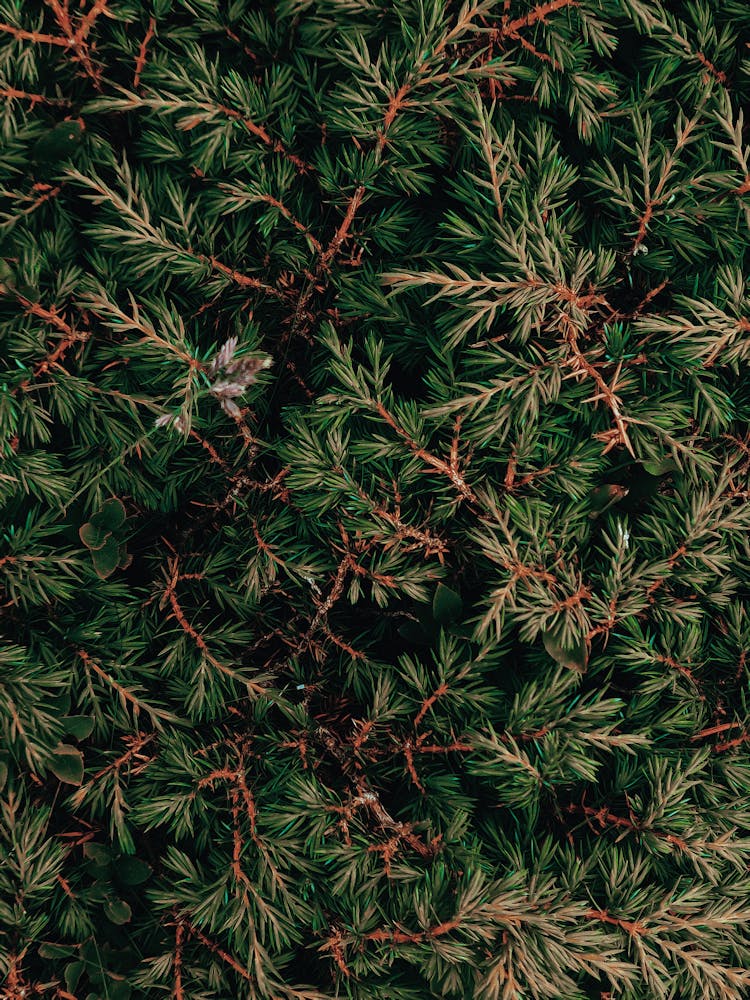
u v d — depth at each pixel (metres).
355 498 0.51
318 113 0.50
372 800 0.52
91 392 0.51
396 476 0.52
